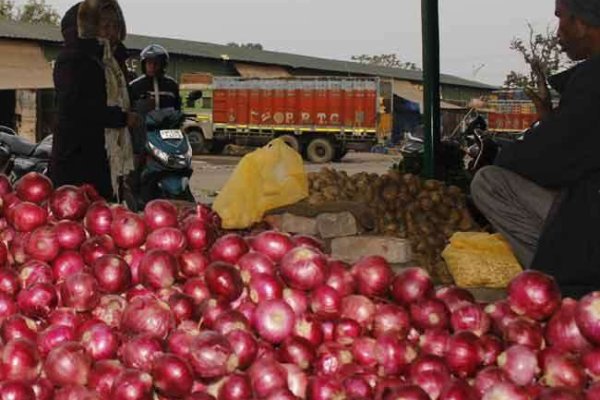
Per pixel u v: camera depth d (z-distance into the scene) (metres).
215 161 27.17
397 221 5.03
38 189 2.93
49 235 2.66
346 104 30.12
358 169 25.12
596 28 3.79
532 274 2.35
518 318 2.32
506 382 2.01
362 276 2.48
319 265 2.39
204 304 2.34
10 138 9.98
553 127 3.64
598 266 3.49
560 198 3.69
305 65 46.56
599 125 3.57
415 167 6.83
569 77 3.86
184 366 1.99
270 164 4.80
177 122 7.67
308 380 2.11
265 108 30.92
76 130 5.27
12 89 24.91
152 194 7.43
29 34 27.92
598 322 2.12
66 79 5.22
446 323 2.36
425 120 6.85
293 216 4.75
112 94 5.47
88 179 5.34
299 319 2.30
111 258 2.49
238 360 2.08
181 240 2.64
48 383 2.08
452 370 2.18
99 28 5.29
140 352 2.07
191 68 38.16
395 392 1.98
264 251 2.61
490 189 4.07
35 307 2.38
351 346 2.29
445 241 4.95
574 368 2.08
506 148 3.91
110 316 2.35
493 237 4.57
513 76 33.53
